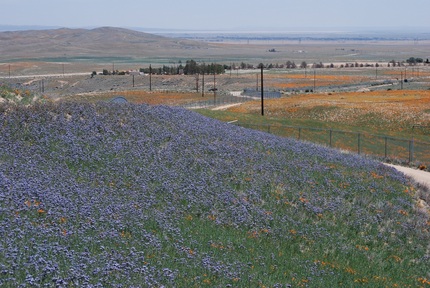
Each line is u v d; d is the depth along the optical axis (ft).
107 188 71.92
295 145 128.88
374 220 87.04
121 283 42.70
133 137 97.35
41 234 48.93
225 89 590.96
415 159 182.09
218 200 77.82
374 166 127.03
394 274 68.69
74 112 101.81
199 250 57.98
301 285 55.47
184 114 128.57
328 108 320.91
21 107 95.61
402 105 330.75
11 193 58.70
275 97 459.73
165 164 88.43
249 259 59.36
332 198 92.22
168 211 68.74
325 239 74.13
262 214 76.69
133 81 649.20
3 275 39.17
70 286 40.01
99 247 49.85
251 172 94.43
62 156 80.18
